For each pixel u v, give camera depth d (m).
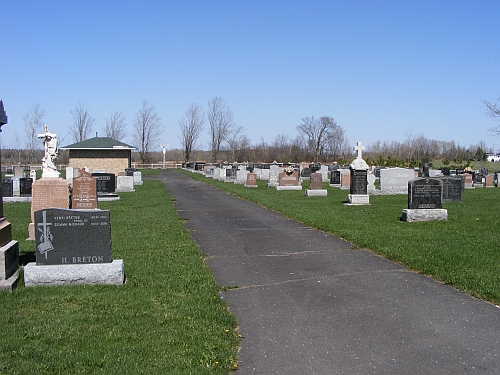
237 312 7.34
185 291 8.21
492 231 13.59
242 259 11.01
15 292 7.84
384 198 25.77
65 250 8.45
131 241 13.01
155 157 126.12
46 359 5.41
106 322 6.63
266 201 24.19
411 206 16.22
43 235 8.38
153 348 5.75
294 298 7.95
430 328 6.51
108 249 8.55
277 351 5.87
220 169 49.84
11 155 87.00
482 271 9.05
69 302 7.45
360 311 7.24
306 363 5.52
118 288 8.23
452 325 6.60
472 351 5.76
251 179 36.88
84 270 8.37
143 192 33.94
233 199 27.08
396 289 8.32
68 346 5.80
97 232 8.52
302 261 10.64
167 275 9.21
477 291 7.94
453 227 14.48
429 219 15.95
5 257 8.17
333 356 5.69
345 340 6.16
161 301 7.62
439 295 7.94
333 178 37.72
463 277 8.66
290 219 17.69
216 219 18.12
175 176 62.38
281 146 108.50
